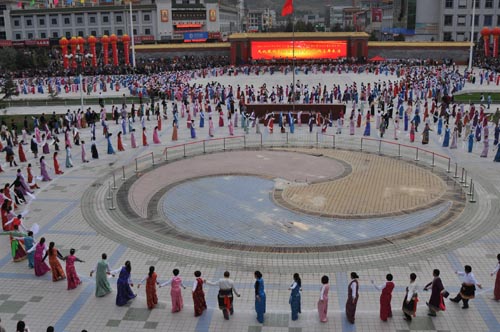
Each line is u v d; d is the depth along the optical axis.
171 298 17.12
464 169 30.06
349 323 15.74
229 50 101.44
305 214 24.58
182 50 101.44
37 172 33.47
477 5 112.94
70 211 25.78
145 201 26.98
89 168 33.97
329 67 87.50
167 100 66.19
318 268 19.25
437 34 118.12
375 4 197.38
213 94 65.31
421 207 25.27
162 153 37.56
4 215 22.98
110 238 22.38
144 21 123.44
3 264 20.33
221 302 16.00
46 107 62.03
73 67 93.38
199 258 20.30
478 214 24.34
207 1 129.50
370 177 30.38
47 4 141.50
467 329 15.41
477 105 57.81
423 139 39.44
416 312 16.28
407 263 19.58
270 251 20.72
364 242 21.39
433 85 65.38
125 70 87.00
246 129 44.22
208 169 32.72
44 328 15.77
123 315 16.47
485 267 19.20
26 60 99.88
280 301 17.08
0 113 57.94
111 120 53.28
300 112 47.75
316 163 33.72
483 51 102.12
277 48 97.06
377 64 91.12
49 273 19.42
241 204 26.19
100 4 132.88
